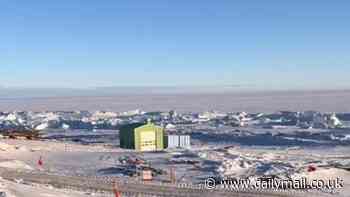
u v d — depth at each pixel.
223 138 176.00
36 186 43.62
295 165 63.22
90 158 77.44
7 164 62.75
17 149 85.50
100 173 59.00
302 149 127.06
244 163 65.75
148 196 39.81
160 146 109.88
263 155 87.81
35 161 72.31
